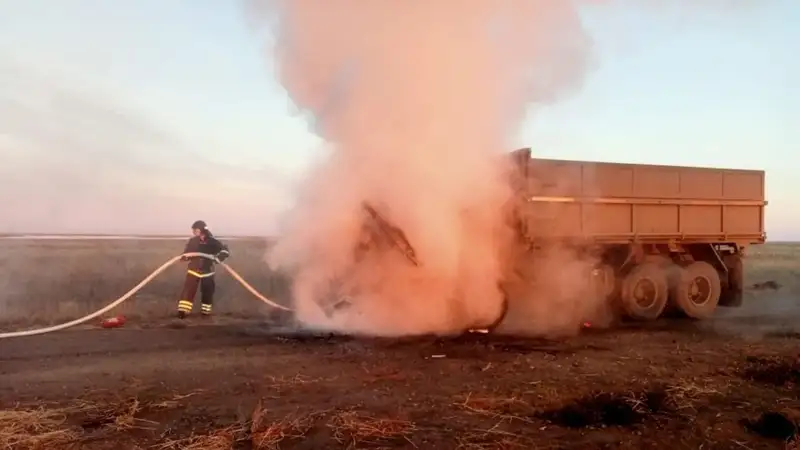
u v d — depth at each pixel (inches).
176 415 217.9
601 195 467.8
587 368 299.7
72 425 206.7
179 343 360.8
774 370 298.8
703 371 297.7
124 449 184.9
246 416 216.8
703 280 516.7
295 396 243.3
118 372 282.4
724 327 458.6
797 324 476.7
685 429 212.8
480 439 197.6
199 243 479.5
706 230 524.4
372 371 287.1
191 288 470.0
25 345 352.8
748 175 544.4
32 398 238.1
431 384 263.7
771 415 226.1
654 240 496.4
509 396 246.4
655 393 255.0
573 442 197.5
